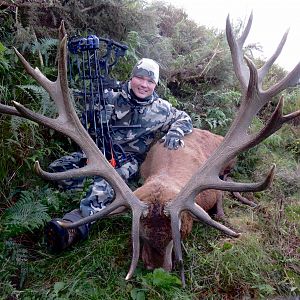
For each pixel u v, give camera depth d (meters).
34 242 1.93
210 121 2.68
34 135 2.12
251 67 1.55
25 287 1.70
